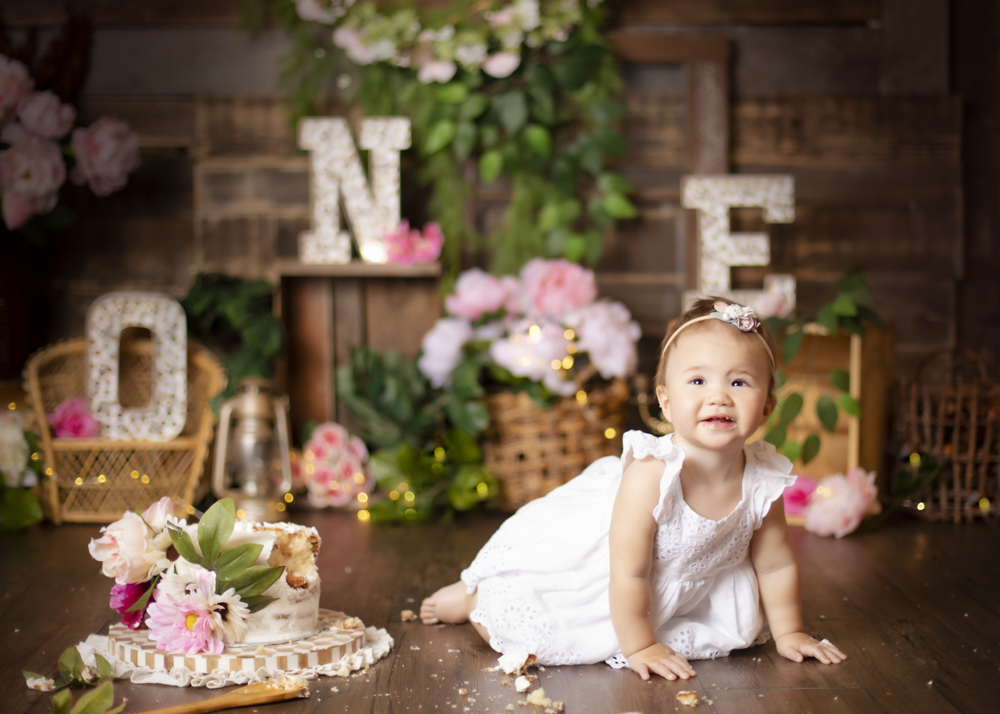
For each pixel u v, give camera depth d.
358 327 3.09
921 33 3.15
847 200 3.16
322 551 2.27
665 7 3.12
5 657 1.49
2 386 2.71
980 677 1.41
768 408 1.47
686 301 3.00
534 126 3.03
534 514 1.57
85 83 3.11
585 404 2.69
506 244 3.10
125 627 1.53
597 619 1.48
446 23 3.02
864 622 1.70
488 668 1.44
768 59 3.16
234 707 1.26
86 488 2.58
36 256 3.13
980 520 2.62
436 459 2.75
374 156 2.98
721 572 1.54
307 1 3.02
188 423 2.74
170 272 3.17
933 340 3.19
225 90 3.13
